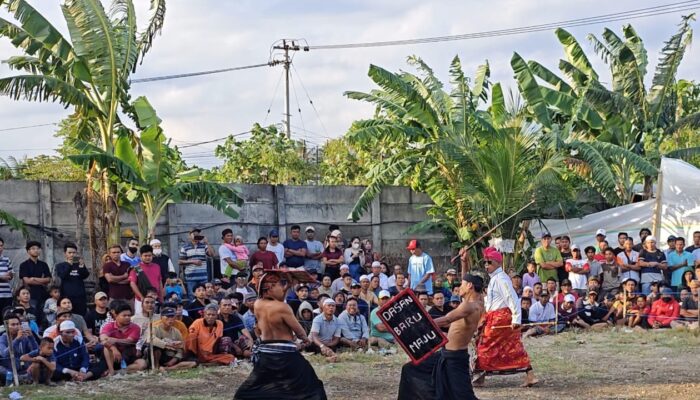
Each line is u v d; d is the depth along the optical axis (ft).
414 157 67.77
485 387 39.06
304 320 51.55
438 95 69.51
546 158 66.64
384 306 30.55
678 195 68.49
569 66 76.07
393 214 70.59
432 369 31.07
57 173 84.02
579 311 58.03
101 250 55.06
